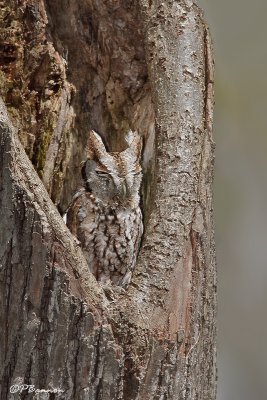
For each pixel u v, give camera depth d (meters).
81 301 8.59
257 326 20.45
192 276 9.41
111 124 11.59
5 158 8.45
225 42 19.77
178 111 10.11
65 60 11.34
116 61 11.23
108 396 8.65
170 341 8.99
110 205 11.10
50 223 8.56
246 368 20.27
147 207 11.06
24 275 8.55
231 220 20.20
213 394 10.05
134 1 10.81
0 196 8.48
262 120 20.06
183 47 10.41
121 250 11.23
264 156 20.12
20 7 10.69
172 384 9.03
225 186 20.17
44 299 8.56
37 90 10.95
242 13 19.69
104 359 8.63
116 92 11.38
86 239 11.18
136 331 8.79
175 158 9.85
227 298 20.41
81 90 11.57
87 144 11.41
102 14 11.08
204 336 9.59
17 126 10.59
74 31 11.38
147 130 11.09
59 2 11.24
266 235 20.41
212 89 10.37
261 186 20.22
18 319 8.58
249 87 19.98
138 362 8.78
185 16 10.55
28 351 8.58
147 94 11.12
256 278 20.42
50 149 10.95
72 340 8.59
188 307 9.30
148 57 10.52
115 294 8.98
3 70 10.62
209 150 10.02
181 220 9.53
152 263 9.29
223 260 20.33
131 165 11.14
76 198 11.26
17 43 10.66
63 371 8.59
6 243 8.53
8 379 8.62
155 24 10.55
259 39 19.83
